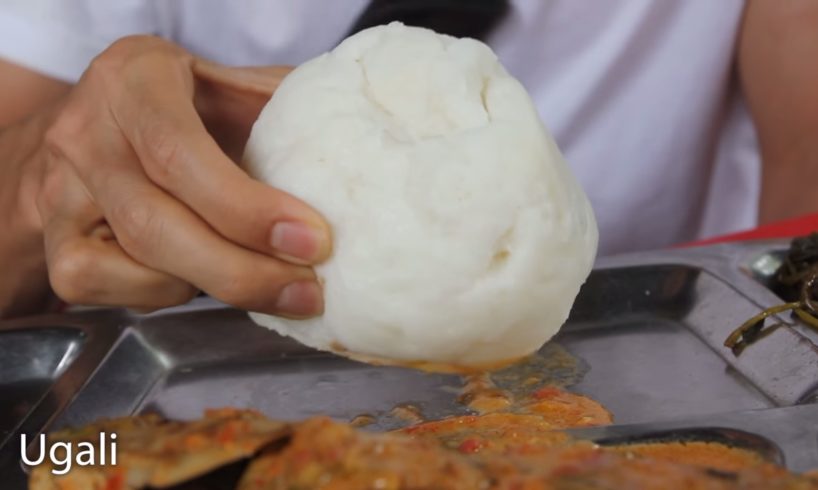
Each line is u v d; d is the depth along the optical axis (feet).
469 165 1.47
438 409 1.66
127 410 1.71
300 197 1.51
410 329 1.50
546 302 1.52
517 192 1.48
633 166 2.62
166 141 1.53
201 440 1.32
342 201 1.49
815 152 2.53
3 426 1.67
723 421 1.47
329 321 1.54
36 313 2.09
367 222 1.48
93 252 1.59
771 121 2.60
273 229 1.47
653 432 1.46
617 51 2.50
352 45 1.60
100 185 1.60
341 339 1.55
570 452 1.36
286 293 1.52
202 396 1.73
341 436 1.31
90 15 2.31
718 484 1.28
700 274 1.92
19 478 1.50
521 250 1.48
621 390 1.70
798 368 1.67
